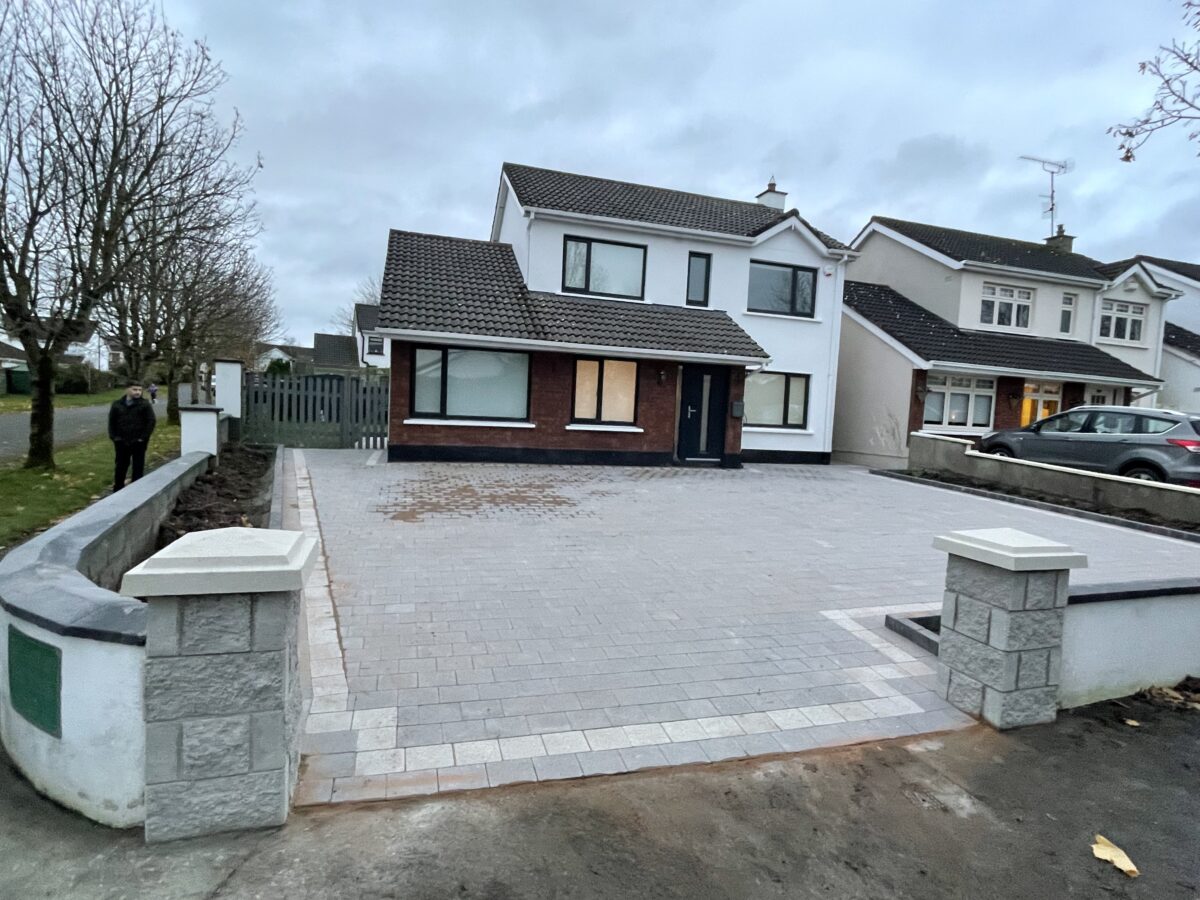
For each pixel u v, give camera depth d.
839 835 2.95
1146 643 4.39
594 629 5.07
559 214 15.16
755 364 15.52
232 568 2.59
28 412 24.58
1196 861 2.89
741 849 2.83
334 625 4.95
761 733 3.72
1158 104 6.02
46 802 2.85
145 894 2.40
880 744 3.70
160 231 11.77
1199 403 22.55
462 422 14.03
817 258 17.78
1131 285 21.97
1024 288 20.48
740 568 6.91
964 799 3.26
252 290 22.88
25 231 10.92
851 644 5.01
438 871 2.59
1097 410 12.84
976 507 11.33
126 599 2.96
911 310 20.25
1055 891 2.68
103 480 10.98
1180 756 3.70
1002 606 3.85
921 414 17.58
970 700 4.05
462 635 4.85
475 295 14.76
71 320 11.16
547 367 14.56
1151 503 10.26
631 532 8.35
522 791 3.11
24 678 2.91
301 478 11.23
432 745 3.43
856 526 9.38
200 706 2.65
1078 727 3.97
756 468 16.30
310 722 3.59
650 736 3.62
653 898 2.52
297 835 2.74
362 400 15.55
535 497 10.50
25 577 3.25
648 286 16.22
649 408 15.41
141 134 11.18
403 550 7.04
